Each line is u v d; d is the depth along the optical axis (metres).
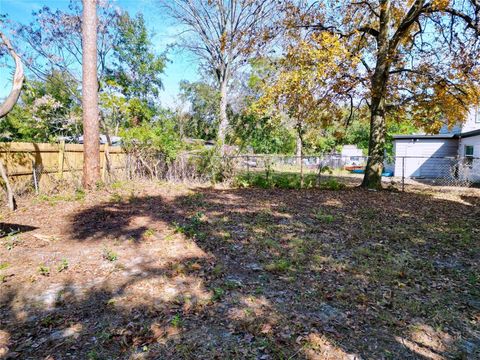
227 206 8.34
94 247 4.89
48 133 19.19
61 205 7.59
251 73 22.00
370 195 10.98
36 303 3.18
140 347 2.54
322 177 17.75
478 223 6.92
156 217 6.88
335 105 14.91
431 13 10.89
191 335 2.71
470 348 2.65
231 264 4.35
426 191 12.44
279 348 2.56
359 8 12.46
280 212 7.75
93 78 9.85
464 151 17.94
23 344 2.54
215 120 23.77
